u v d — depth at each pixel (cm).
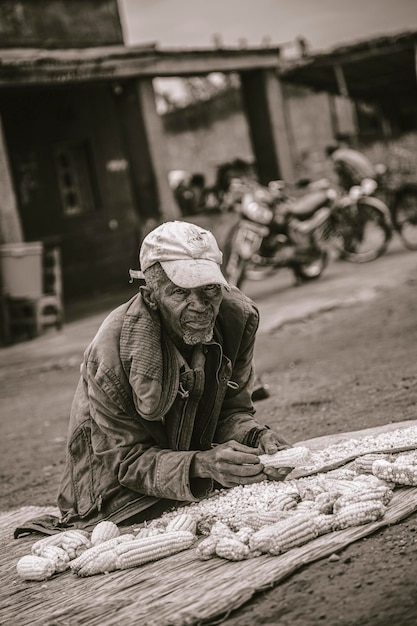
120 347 516
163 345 518
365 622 382
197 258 489
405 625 374
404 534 460
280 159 3119
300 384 1099
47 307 2312
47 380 1576
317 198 2127
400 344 1253
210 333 502
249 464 502
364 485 503
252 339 548
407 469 516
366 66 3084
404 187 2369
